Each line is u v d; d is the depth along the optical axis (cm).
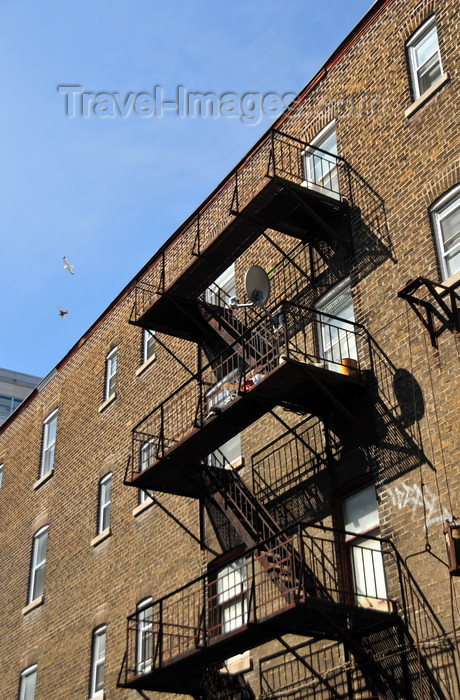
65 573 2417
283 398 1572
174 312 2031
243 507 1744
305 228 1795
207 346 2092
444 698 1230
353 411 1546
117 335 2600
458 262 1460
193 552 1892
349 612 1292
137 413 2339
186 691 1677
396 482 1419
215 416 1644
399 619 1329
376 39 1800
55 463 2719
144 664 1944
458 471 1320
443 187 1520
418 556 1336
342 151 1792
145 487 1819
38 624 2461
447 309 1414
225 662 1658
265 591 1611
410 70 1698
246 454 1802
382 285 1579
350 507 1531
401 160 1634
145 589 2027
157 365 2309
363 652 1323
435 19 1669
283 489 1664
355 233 1686
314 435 1628
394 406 1472
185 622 1834
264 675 1561
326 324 1558
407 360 1474
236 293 2023
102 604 2186
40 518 2681
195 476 1805
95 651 2162
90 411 2606
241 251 1861
